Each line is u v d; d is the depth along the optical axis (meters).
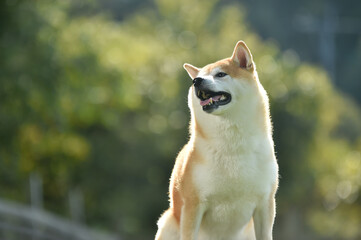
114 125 65.31
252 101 19.28
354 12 166.12
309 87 70.25
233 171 19.03
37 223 41.75
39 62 51.72
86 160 64.69
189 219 19.44
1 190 54.88
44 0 53.38
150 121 67.56
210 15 101.12
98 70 59.56
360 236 75.69
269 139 19.45
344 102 121.56
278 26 151.75
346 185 77.31
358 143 92.06
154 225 65.81
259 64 70.69
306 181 70.44
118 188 65.12
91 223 63.53
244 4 148.25
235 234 20.22
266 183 19.25
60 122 53.72
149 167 65.50
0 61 49.81
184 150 20.42
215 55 73.06
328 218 77.06
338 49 163.88
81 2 70.75
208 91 19.12
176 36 85.00
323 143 76.69
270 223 19.66
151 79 70.25
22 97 51.31
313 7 160.50
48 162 62.28
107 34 70.81
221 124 19.05
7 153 53.94
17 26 50.62
